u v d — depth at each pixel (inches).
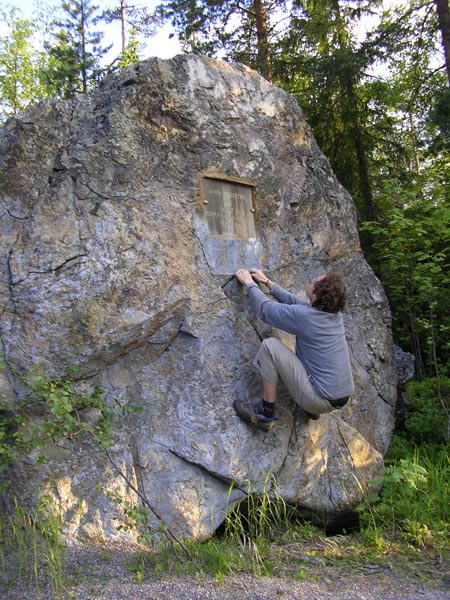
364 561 149.0
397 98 517.7
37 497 142.5
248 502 171.2
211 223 179.6
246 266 186.7
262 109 195.9
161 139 170.7
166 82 171.9
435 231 284.4
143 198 167.0
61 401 131.6
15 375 149.7
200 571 135.7
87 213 158.4
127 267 160.4
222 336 174.1
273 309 163.8
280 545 159.3
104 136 162.9
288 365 162.4
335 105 499.5
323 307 160.1
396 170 507.2
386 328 229.3
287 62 496.4
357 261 223.9
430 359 357.1
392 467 186.4
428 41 466.6
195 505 159.5
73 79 796.6
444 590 132.3
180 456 161.2
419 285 265.9
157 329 166.1
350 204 223.3
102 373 161.0
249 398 173.9
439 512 174.9
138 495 151.5
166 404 164.1
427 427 252.4
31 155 157.2
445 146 433.7
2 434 133.3
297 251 202.4
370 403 216.7
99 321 154.7
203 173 178.1
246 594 124.2
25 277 151.2
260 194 192.5
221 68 187.3
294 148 205.3
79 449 150.9
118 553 142.3
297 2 502.3
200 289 172.9
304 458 179.8
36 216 154.1
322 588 130.7
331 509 181.9
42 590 122.9
